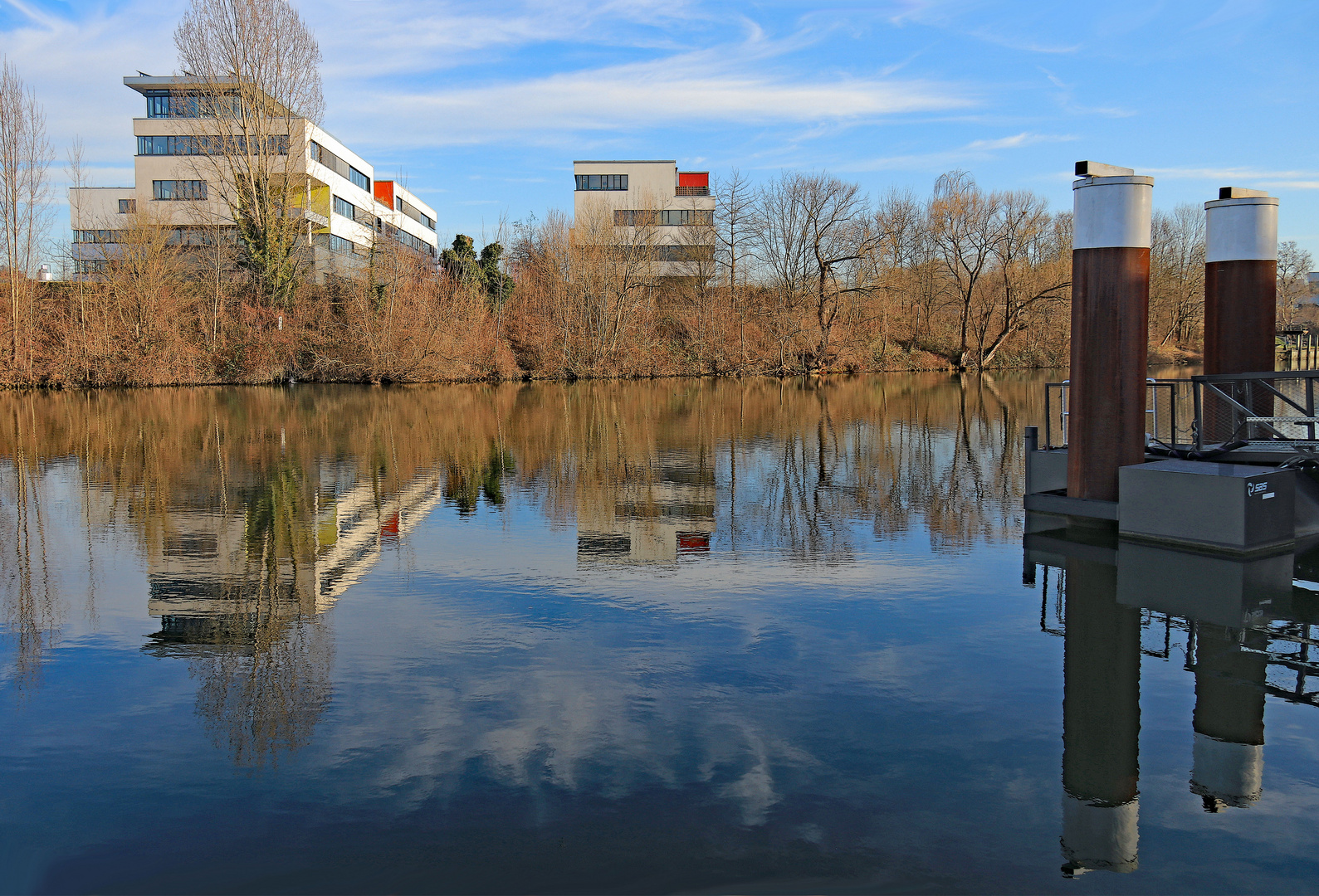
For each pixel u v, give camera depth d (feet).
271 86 142.31
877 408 89.86
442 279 154.10
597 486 40.55
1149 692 15.34
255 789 12.20
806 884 9.94
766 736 13.67
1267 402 35.27
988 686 15.64
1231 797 11.85
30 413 87.15
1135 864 10.32
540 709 14.82
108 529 31.12
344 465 48.57
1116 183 28.89
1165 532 27.02
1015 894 9.78
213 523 32.07
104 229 173.37
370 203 216.13
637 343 164.14
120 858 10.62
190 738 13.85
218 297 138.41
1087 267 29.53
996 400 101.76
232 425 73.72
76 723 14.46
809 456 51.52
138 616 20.51
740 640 18.24
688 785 12.14
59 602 21.75
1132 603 20.62
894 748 13.23
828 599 21.36
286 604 21.44
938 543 27.89
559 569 24.82
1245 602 20.56
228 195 152.66
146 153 182.60
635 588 22.61
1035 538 28.32
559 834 10.98
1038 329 185.47
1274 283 35.27
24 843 10.94
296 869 10.34
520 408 91.71
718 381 153.69
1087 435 30.17
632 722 14.24
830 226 172.96
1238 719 14.24
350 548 27.91
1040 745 13.34
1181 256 211.82
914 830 11.04
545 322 157.07
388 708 14.92
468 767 12.75
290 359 140.46
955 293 195.62
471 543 28.45
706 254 178.09
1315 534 27.99
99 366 128.98
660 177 227.61
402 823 11.28
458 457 51.67
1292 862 10.39
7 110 126.00
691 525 31.24
